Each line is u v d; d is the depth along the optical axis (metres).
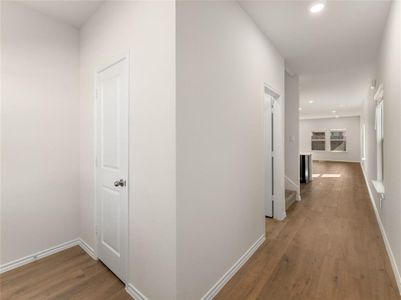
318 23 2.42
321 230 2.98
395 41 1.98
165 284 1.46
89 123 2.39
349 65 3.73
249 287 1.83
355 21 2.38
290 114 4.51
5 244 2.08
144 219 1.62
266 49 2.71
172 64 1.38
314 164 10.73
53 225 2.40
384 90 2.62
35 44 2.24
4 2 2.04
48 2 2.10
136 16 1.66
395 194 2.06
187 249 1.49
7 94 2.08
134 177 1.71
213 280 1.75
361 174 7.69
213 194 1.74
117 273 1.94
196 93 1.54
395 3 1.94
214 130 1.74
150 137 1.55
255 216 2.46
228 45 1.92
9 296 1.74
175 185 1.38
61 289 1.82
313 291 1.77
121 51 1.84
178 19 1.38
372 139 4.22
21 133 2.17
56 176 2.42
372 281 1.90
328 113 10.34
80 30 2.56
